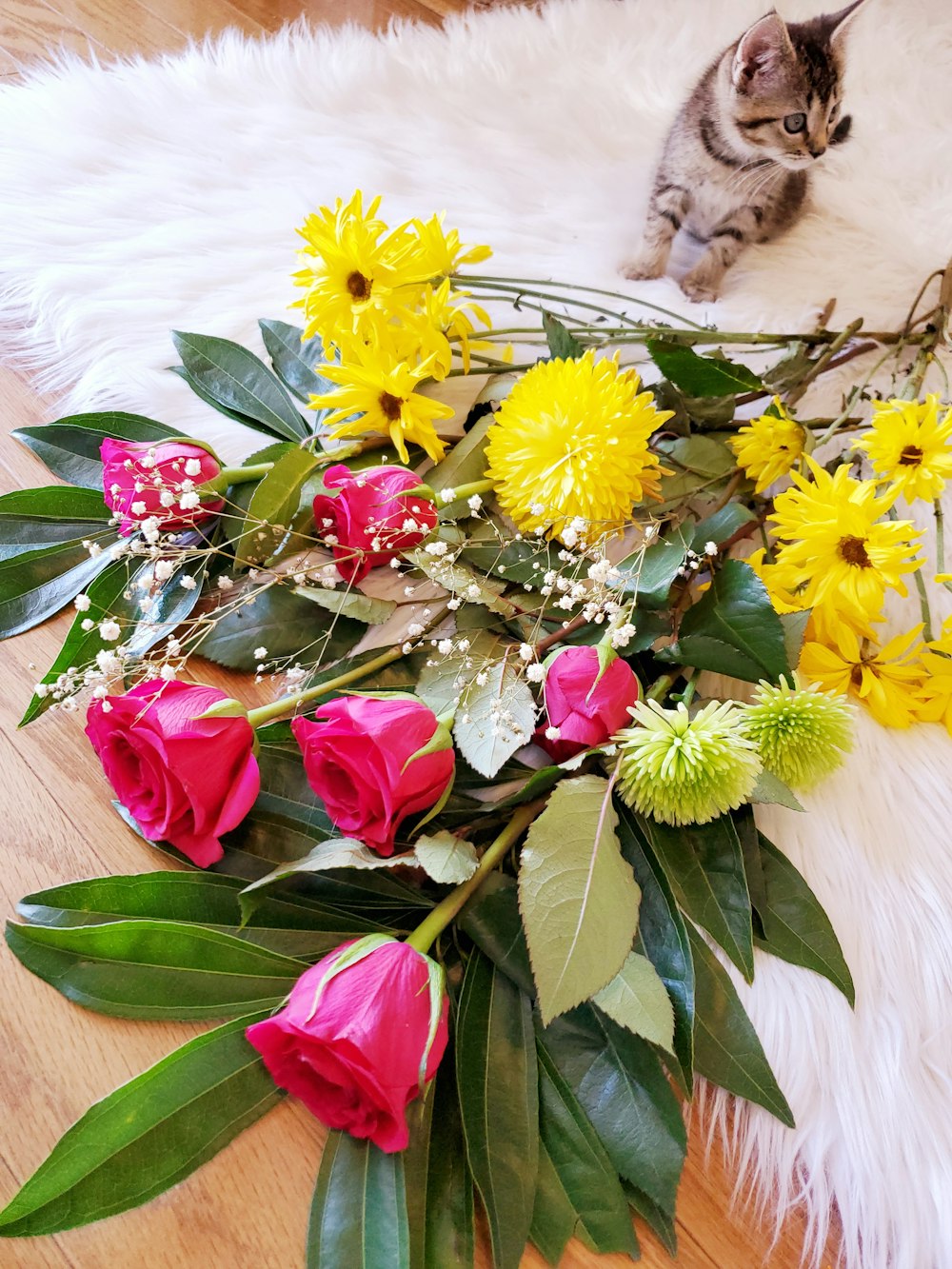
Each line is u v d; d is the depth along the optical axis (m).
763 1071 0.62
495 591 0.73
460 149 1.22
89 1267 0.55
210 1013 0.59
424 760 0.57
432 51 1.34
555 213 1.16
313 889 0.63
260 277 1.04
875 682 0.75
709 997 0.63
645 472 0.72
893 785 0.77
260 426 0.86
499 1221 0.54
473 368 0.92
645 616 0.71
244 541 0.75
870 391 0.99
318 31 1.34
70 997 0.58
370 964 0.52
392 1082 0.50
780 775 0.66
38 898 0.60
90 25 1.35
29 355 0.99
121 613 0.76
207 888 0.62
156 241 1.06
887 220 1.12
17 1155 0.58
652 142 1.25
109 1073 0.61
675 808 0.61
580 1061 0.61
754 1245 0.62
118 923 0.57
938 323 0.94
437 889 0.65
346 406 0.78
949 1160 0.65
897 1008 0.69
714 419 0.82
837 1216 0.64
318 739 0.57
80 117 1.16
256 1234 0.57
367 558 0.74
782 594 0.73
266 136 1.19
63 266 1.03
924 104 1.28
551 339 0.82
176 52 1.34
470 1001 0.60
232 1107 0.56
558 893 0.57
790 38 0.99
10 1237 0.53
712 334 0.88
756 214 1.10
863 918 0.72
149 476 0.72
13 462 0.90
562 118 1.27
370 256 0.77
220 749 0.59
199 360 0.87
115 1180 0.52
